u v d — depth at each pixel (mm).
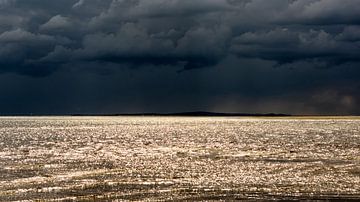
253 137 146750
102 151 98125
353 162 74688
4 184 55125
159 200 46906
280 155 87000
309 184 54688
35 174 63438
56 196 48656
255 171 65312
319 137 144125
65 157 85500
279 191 50844
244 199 47219
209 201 46406
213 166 71125
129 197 48312
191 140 133625
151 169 68188
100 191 51219
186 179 58906
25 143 122438
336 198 47375
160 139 139125
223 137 147875
